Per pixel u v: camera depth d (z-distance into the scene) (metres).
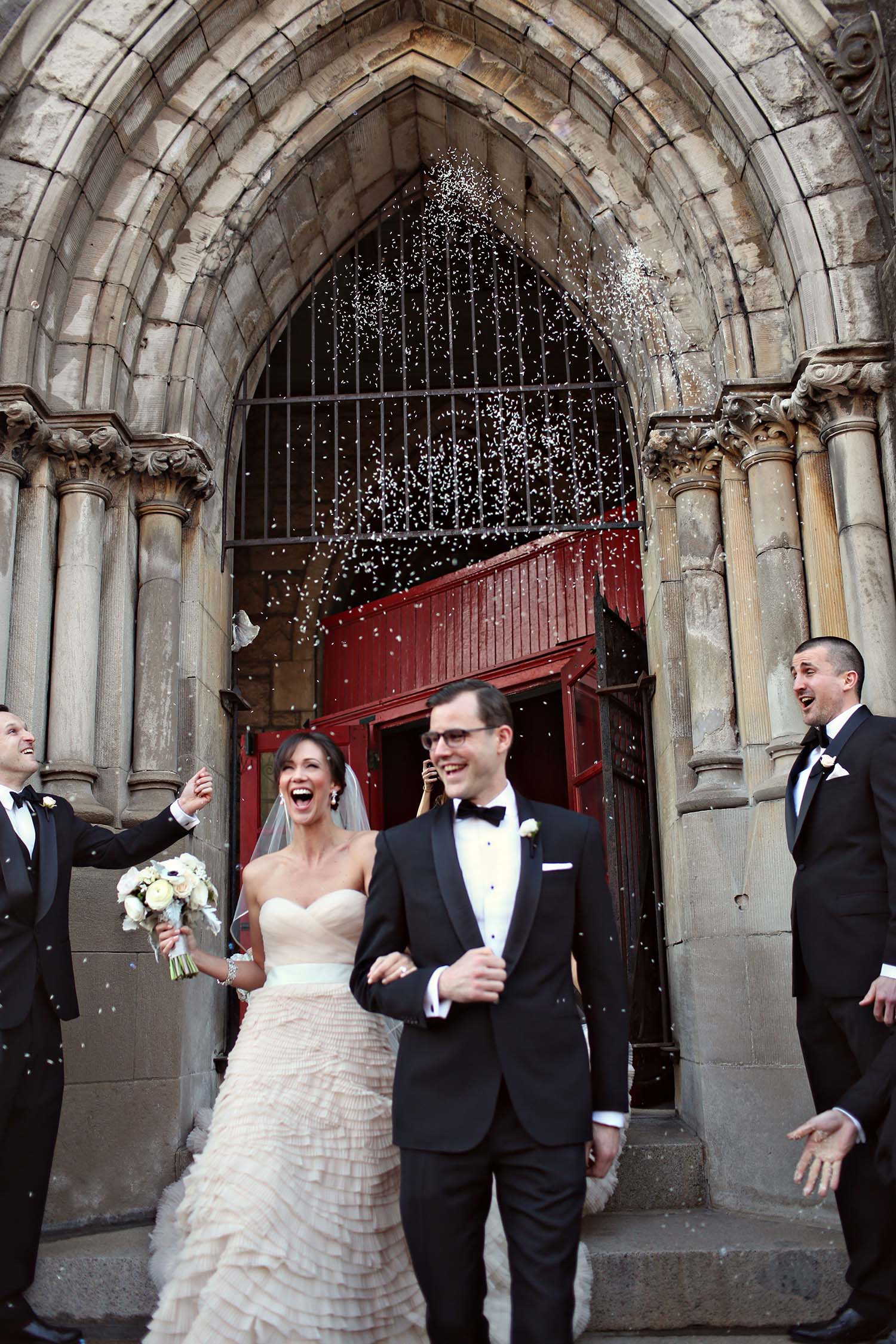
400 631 8.12
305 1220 2.58
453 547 9.62
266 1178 2.60
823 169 4.68
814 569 4.48
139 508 5.02
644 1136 4.29
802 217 4.63
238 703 5.67
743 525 4.79
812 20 4.83
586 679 6.46
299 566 8.89
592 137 5.41
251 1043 2.83
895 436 4.29
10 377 4.57
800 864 3.15
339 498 9.02
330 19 5.32
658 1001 5.35
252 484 9.05
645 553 5.55
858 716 3.12
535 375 8.86
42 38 4.94
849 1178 2.99
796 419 4.59
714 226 4.95
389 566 9.58
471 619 7.62
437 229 7.21
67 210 4.80
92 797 4.48
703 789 4.51
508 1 5.29
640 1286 3.34
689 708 4.86
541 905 2.33
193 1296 2.56
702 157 5.04
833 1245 3.40
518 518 9.17
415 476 9.08
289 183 5.48
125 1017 4.29
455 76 5.52
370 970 2.40
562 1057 2.25
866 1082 2.66
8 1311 3.08
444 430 9.05
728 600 4.83
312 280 6.28
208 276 5.25
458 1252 2.18
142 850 3.55
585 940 2.41
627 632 5.79
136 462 4.94
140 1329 3.38
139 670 4.86
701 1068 4.21
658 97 5.14
